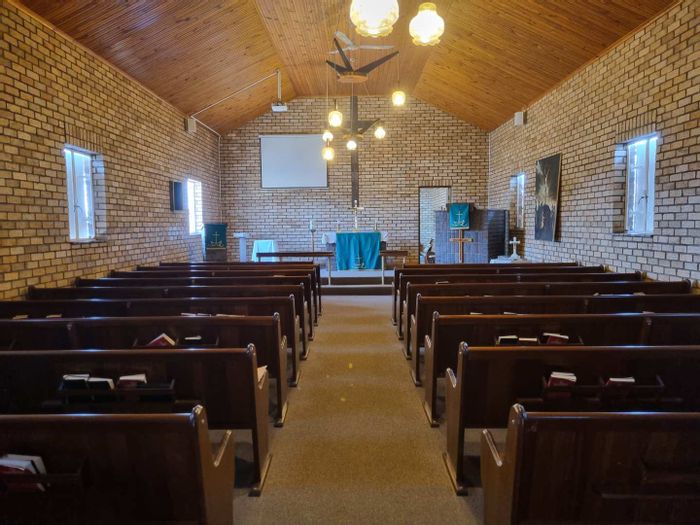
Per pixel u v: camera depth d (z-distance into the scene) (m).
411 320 4.41
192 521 1.59
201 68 7.29
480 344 3.07
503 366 2.30
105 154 5.83
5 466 1.44
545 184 7.64
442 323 2.96
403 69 9.36
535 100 8.19
